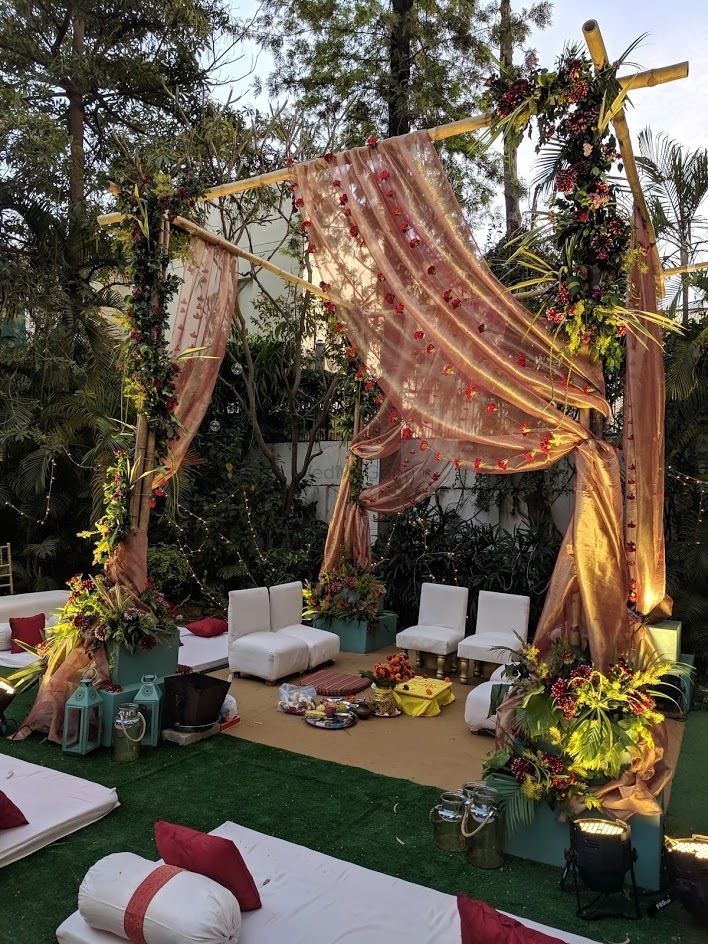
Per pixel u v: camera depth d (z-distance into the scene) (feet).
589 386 14.10
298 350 36.04
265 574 33.91
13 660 23.15
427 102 32.83
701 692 22.93
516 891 11.62
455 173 34.88
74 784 14.23
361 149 15.49
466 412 15.23
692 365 24.20
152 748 17.28
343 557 29.43
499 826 12.46
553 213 13.43
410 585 32.19
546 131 13.09
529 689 13.35
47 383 30.91
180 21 35.88
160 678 18.80
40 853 12.19
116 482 19.02
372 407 29.19
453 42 34.24
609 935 10.59
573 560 13.87
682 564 25.71
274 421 39.40
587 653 13.60
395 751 17.71
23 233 32.09
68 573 32.04
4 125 29.48
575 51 12.82
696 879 10.68
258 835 12.79
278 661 22.53
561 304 13.35
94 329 32.19
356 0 33.47
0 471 30.25
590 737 12.12
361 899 10.82
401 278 14.97
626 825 11.40
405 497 29.30
